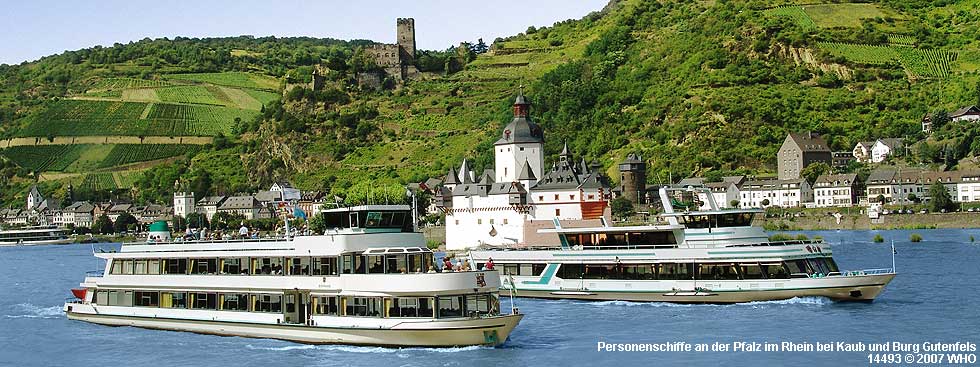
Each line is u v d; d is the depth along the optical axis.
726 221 103.31
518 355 74.44
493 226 186.62
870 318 89.38
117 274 90.38
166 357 75.00
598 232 109.12
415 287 72.88
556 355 74.69
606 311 98.31
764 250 99.19
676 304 101.81
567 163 189.12
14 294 130.00
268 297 79.88
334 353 73.88
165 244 87.31
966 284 115.12
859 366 69.88
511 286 113.00
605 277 107.00
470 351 73.81
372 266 75.19
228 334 82.25
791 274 99.06
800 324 86.75
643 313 96.12
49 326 92.56
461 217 191.38
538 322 91.62
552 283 110.12
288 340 78.69
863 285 98.06
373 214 77.44
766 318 90.38
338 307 75.94
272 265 80.19
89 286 92.88
